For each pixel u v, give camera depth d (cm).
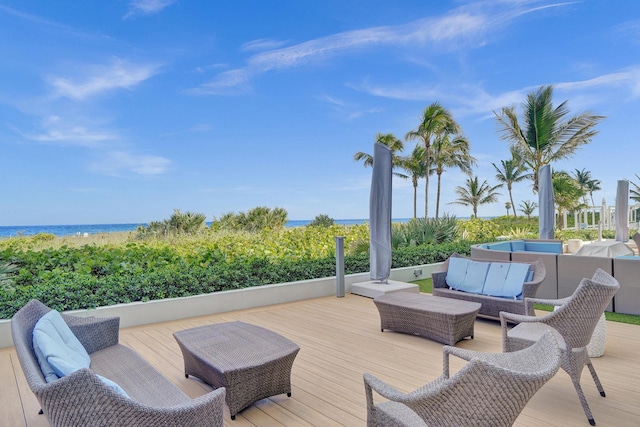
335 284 661
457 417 160
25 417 268
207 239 919
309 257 743
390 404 197
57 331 241
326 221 1403
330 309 558
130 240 955
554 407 267
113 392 151
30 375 158
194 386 309
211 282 564
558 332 264
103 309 467
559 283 563
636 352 367
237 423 253
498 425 159
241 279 598
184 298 520
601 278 308
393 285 641
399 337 426
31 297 448
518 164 1524
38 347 202
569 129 1208
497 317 454
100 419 149
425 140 1811
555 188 1492
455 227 1047
